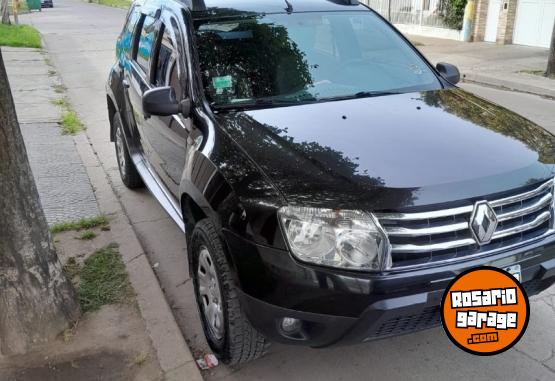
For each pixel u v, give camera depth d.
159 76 4.40
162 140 4.32
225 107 3.58
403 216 2.58
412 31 18.98
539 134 3.36
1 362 3.26
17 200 3.20
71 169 6.41
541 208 2.90
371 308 2.57
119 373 3.16
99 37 20.17
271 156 2.93
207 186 3.04
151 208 5.54
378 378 3.20
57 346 3.37
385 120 3.30
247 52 3.87
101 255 4.37
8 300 3.25
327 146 2.98
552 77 11.39
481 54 14.44
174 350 3.32
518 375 3.17
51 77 12.24
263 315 2.74
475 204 2.67
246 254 2.73
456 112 3.49
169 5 4.47
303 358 3.38
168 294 4.11
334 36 4.18
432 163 2.81
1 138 3.10
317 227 2.58
